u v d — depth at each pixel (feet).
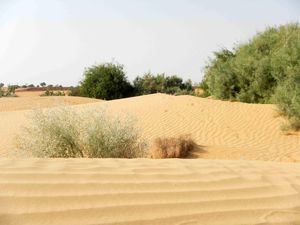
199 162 15.03
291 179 12.69
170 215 8.93
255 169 14.06
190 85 156.04
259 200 10.38
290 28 66.54
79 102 91.61
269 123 48.08
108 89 118.21
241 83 64.54
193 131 46.14
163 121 50.39
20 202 8.81
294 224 9.17
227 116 51.49
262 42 66.33
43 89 250.78
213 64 72.28
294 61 53.52
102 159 14.65
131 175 11.57
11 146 38.50
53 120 25.30
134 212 8.88
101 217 8.50
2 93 162.40
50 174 10.91
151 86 141.59
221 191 10.80
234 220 9.03
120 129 26.02
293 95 46.29
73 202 9.06
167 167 13.25
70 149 25.40
